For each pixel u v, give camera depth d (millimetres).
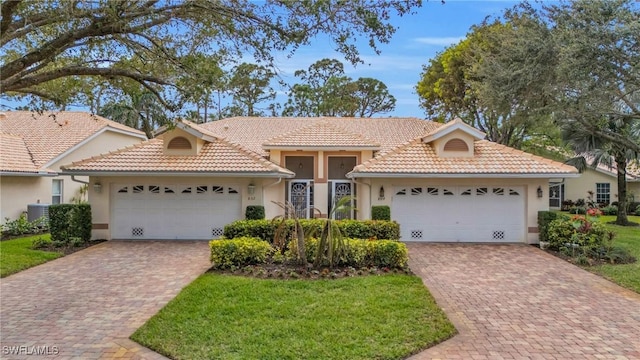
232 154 18016
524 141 34938
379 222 15195
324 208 20516
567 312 8648
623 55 13680
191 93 7680
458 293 10008
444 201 17453
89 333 7289
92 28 6465
